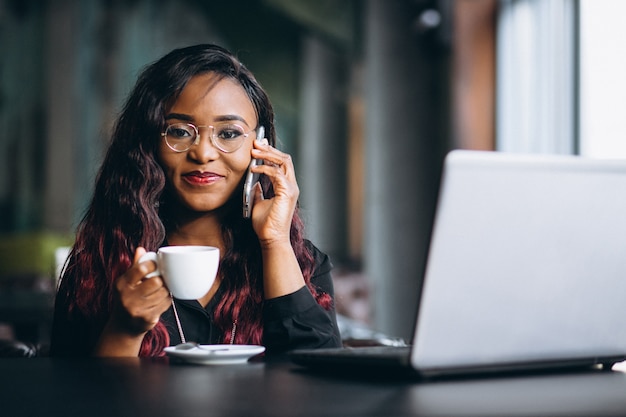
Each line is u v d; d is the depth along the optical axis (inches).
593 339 47.7
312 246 78.2
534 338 45.8
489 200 42.5
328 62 343.0
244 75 71.6
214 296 71.4
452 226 42.0
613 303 47.5
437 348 43.5
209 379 46.6
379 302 297.3
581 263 45.8
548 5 204.7
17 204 363.9
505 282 44.0
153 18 363.3
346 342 85.3
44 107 365.4
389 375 46.4
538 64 209.3
